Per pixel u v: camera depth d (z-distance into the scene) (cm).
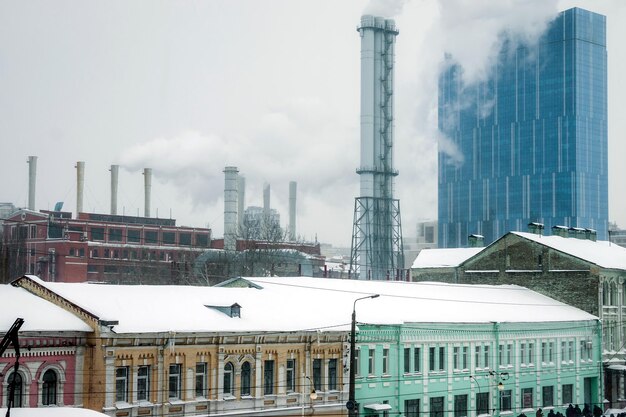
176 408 5444
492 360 8081
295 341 6178
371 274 18800
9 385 4769
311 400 6241
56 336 5000
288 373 6159
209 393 5625
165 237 19588
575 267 9675
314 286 7731
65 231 17362
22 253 17550
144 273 16888
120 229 18788
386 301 7688
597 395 9400
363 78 19838
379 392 6869
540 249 9994
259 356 5931
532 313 8800
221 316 5934
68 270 17262
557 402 8869
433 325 7425
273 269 15575
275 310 6444
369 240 19088
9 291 5438
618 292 9888
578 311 9494
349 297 7512
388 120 19800
